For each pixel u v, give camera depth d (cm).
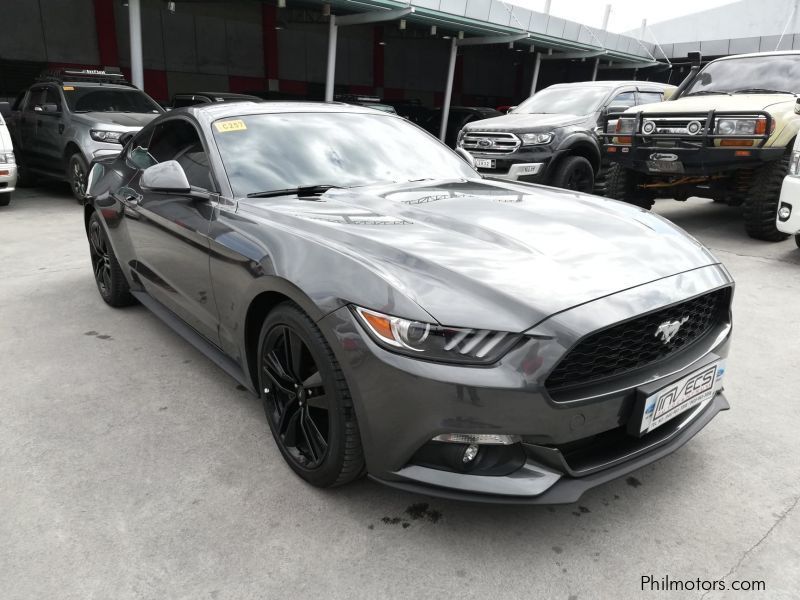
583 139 730
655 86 888
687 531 202
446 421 173
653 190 692
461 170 339
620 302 186
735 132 547
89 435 259
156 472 233
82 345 354
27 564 186
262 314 240
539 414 172
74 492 220
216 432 262
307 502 216
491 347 171
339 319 188
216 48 2084
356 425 196
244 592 176
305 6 1448
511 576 183
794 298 438
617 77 3053
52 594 175
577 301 181
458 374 170
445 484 180
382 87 2597
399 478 188
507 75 3200
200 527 203
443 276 186
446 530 203
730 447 251
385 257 197
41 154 901
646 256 217
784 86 631
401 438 181
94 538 197
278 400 235
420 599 174
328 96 1541
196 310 287
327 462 206
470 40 1959
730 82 671
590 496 221
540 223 236
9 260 545
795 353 346
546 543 197
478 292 180
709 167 574
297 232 223
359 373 184
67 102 848
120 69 1867
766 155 546
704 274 219
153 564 186
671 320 200
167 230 296
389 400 179
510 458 181
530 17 1936
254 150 288
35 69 1709
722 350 225
